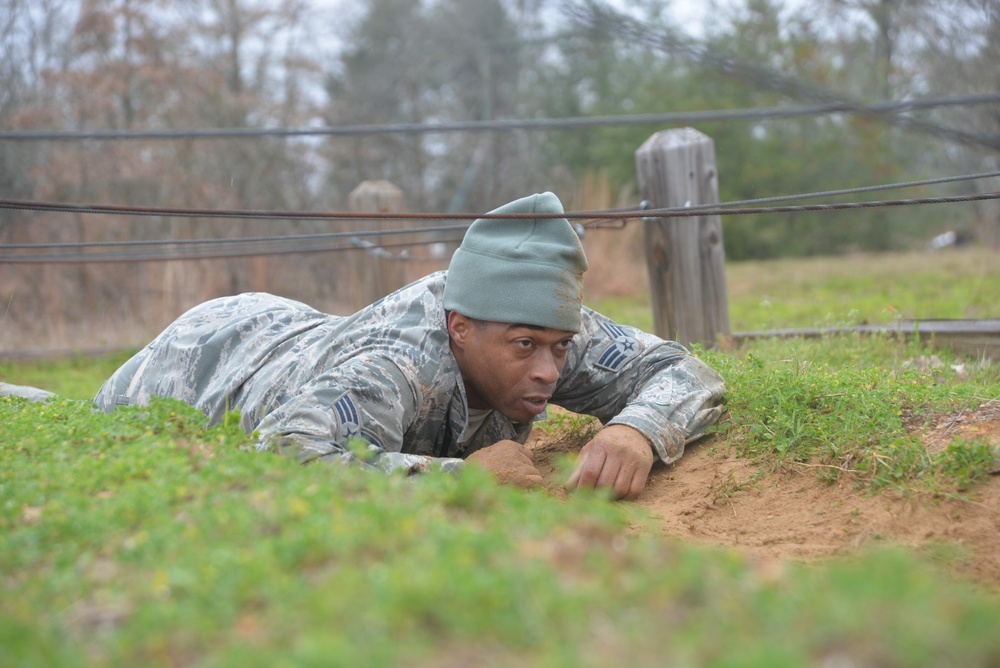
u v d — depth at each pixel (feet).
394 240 51.60
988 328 36.19
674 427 23.90
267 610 11.59
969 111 86.94
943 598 10.83
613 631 10.63
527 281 22.15
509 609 10.90
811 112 28.53
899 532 20.65
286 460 18.84
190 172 97.09
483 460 22.00
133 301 74.54
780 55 106.52
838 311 56.08
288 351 24.59
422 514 13.89
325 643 10.05
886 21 94.38
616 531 13.46
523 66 145.07
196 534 13.85
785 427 24.71
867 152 111.34
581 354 24.98
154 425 22.04
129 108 101.09
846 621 10.14
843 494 22.58
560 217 22.63
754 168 114.62
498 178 141.49
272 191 108.58
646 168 39.40
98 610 12.28
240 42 113.60
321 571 12.39
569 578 11.71
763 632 10.44
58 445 20.36
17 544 14.40
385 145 133.08
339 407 21.36
